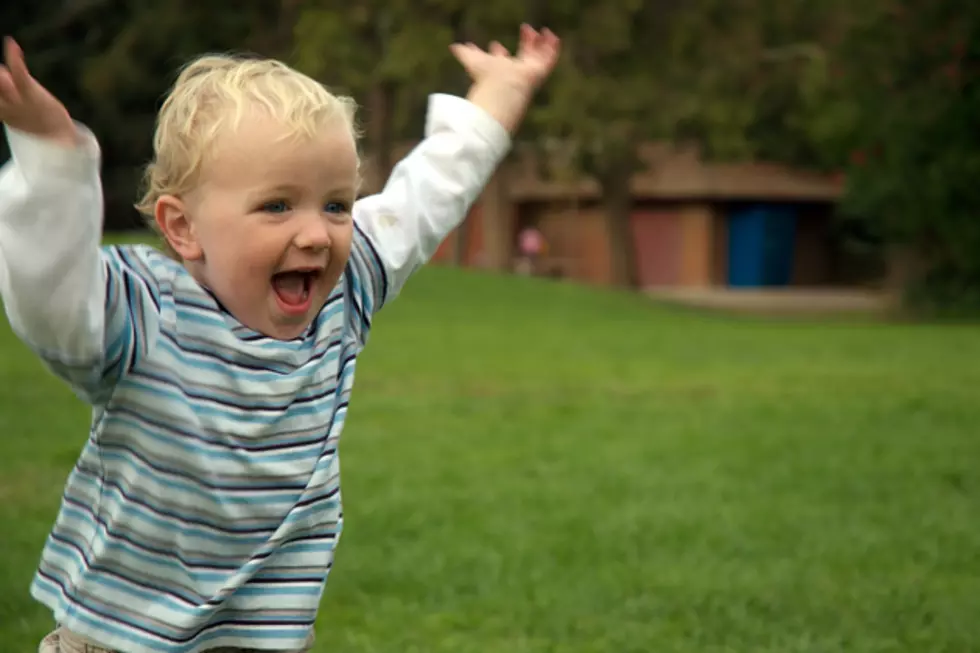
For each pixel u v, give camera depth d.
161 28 34.12
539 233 44.03
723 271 41.78
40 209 2.17
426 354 14.60
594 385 12.12
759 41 32.53
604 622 4.99
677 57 32.06
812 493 7.37
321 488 2.61
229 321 2.49
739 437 9.23
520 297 24.56
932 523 6.64
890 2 30.83
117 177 39.38
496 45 3.19
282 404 2.54
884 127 30.70
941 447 8.87
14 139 2.15
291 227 2.42
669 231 41.78
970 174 30.03
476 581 5.50
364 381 12.08
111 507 2.52
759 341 17.31
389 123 34.75
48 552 2.64
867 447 8.84
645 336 17.95
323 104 2.47
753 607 5.19
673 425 9.77
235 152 2.40
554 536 6.29
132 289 2.42
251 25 35.03
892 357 15.13
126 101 37.59
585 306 24.30
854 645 4.70
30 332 2.26
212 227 2.44
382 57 33.69
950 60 30.88
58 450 8.00
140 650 2.52
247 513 2.54
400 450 8.58
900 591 5.40
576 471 7.93
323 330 2.63
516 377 12.63
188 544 2.52
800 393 11.66
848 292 41.94
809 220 43.59
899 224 31.67
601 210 42.34
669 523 6.58
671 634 4.85
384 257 2.84
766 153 39.50
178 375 2.46
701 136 34.56
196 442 2.47
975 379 12.82
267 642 2.58
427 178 2.96
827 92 31.67
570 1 30.14
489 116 3.05
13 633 4.55
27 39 37.16
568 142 33.69
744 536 6.34
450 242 45.62
